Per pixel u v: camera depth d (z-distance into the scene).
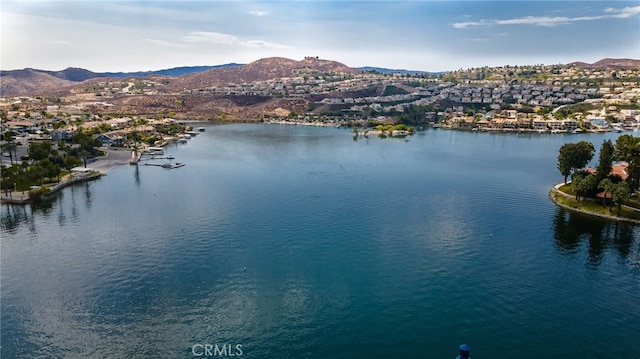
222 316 111.31
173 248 151.50
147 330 105.75
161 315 111.75
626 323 108.25
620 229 167.75
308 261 141.75
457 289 124.44
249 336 103.88
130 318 110.50
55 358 96.00
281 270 135.38
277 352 98.56
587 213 186.25
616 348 99.38
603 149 194.00
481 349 99.44
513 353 98.00
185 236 162.25
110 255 146.00
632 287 124.81
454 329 106.38
